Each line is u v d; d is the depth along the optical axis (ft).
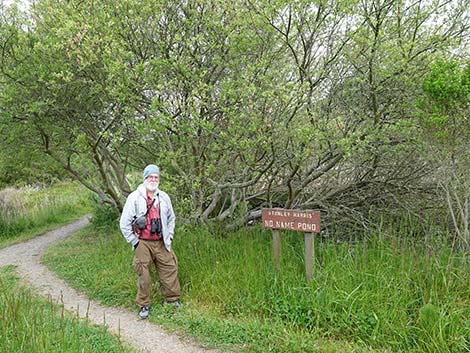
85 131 24.21
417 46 17.03
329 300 13.70
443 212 18.95
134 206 15.65
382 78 16.88
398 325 12.53
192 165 19.36
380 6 16.29
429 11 16.52
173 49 18.94
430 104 13.89
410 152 18.58
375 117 17.56
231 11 17.11
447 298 12.91
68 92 22.21
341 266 15.47
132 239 15.61
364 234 18.34
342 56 17.92
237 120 16.87
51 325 13.32
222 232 21.57
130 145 23.26
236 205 22.70
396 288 13.62
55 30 18.19
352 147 16.60
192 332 13.94
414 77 16.61
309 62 17.93
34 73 20.92
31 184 62.69
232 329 13.70
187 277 17.46
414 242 17.02
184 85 18.26
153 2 17.80
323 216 21.85
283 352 12.25
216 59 18.86
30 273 22.82
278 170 19.21
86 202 50.31
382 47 15.94
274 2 15.70
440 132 13.47
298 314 13.96
